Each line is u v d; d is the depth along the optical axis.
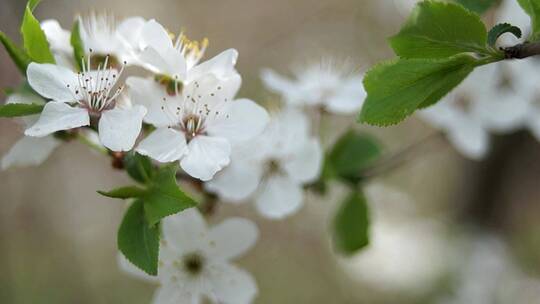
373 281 0.61
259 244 0.65
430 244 0.62
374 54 0.72
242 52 0.73
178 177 0.33
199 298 0.33
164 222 0.33
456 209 0.64
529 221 0.62
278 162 0.34
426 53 0.29
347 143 0.36
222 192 0.33
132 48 0.31
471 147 0.39
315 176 0.34
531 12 0.29
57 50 0.32
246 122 0.31
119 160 0.32
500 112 0.39
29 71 0.30
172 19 0.74
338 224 0.36
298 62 0.70
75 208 0.63
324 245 0.64
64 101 0.30
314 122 0.37
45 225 0.61
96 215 0.64
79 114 0.30
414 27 0.28
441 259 0.61
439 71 0.29
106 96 0.30
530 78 0.39
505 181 0.61
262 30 0.75
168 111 0.31
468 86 0.39
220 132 0.31
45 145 0.33
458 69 0.29
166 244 0.33
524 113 0.39
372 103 0.29
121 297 0.62
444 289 0.59
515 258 0.61
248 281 0.33
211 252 0.33
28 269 0.59
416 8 0.28
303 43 0.74
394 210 0.64
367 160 0.36
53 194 0.62
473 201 0.62
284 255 0.65
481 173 0.61
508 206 0.62
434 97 0.29
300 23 0.75
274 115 0.35
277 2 0.76
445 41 0.28
